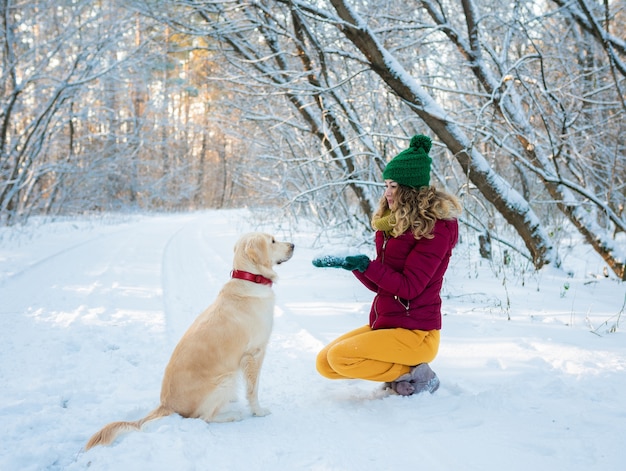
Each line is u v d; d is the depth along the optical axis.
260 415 3.10
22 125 16.53
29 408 3.22
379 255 3.31
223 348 3.04
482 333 4.49
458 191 7.83
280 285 7.03
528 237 7.29
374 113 9.19
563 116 7.61
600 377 3.34
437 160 9.86
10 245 10.70
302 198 11.09
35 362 4.06
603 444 2.48
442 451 2.50
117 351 4.37
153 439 2.63
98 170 20.86
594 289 6.08
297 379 3.74
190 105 37.00
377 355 3.07
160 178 31.33
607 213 6.86
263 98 10.26
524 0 8.14
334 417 3.00
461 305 5.56
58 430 2.92
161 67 17.33
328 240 9.71
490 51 8.06
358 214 11.16
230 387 3.07
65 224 16.73
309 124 9.52
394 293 3.02
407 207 3.03
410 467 2.37
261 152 12.95
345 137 9.04
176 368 3.00
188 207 36.50
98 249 10.93
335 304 5.86
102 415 3.14
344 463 2.43
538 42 9.85
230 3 9.14
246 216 17.92
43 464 2.58
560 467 2.31
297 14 7.55
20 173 14.73
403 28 7.89
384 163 8.23
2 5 13.60
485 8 9.22
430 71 9.85
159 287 7.07
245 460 2.50
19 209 16.19
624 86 9.02
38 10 14.05
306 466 2.43
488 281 6.65
